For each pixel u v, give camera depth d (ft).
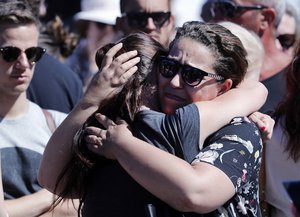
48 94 30.73
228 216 18.85
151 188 18.17
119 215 18.83
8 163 25.29
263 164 23.79
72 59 43.19
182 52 19.52
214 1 35.53
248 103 19.90
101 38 43.91
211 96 19.86
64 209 24.40
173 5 40.19
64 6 46.14
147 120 19.10
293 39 38.47
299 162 23.27
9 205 24.39
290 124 23.20
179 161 18.20
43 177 20.08
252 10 34.99
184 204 18.02
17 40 25.82
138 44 19.86
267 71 34.71
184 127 18.85
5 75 25.68
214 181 18.07
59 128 19.72
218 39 19.65
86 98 19.39
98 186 19.30
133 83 19.33
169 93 19.74
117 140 18.69
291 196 23.30
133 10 34.45
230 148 18.66
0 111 25.79
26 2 26.30
